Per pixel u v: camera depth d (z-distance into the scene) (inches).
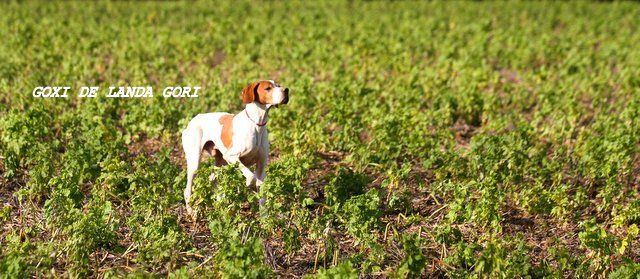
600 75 619.5
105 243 298.8
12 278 255.9
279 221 301.0
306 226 324.2
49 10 1006.4
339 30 843.4
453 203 329.4
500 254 278.7
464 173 386.6
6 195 364.8
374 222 311.3
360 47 728.3
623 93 588.1
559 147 444.5
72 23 851.4
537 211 354.6
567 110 526.3
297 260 311.0
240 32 821.2
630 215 336.5
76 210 293.7
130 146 449.7
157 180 358.9
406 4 1198.9
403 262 273.9
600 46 851.4
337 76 598.2
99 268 291.3
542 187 366.0
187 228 331.9
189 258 300.4
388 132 425.4
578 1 1288.1
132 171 385.4
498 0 1274.6
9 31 797.9
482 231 335.6
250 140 319.0
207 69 615.5
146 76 590.9
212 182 334.3
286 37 779.4
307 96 516.1
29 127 399.2
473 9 1134.4
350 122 446.6
